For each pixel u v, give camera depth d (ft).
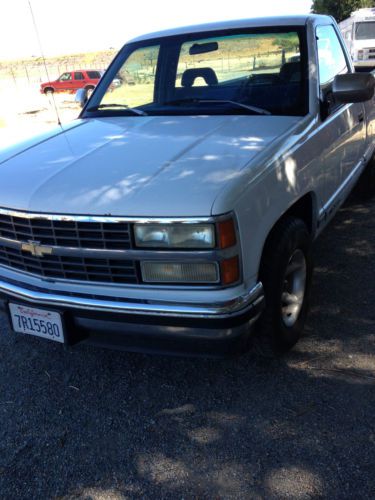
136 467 7.93
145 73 13.16
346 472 7.50
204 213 7.36
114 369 10.43
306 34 11.89
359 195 19.12
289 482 7.41
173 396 9.48
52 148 10.37
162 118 11.62
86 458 8.18
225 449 8.13
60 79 85.51
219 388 9.58
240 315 7.77
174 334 7.96
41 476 7.90
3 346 11.48
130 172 8.52
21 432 8.86
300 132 10.13
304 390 9.31
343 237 16.01
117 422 8.93
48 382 10.16
